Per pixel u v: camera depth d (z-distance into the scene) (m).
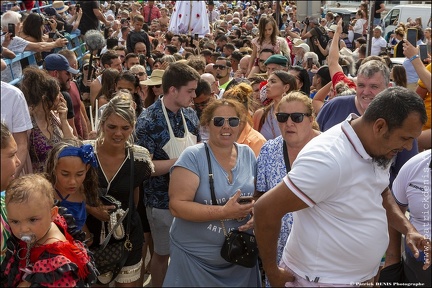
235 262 3.17
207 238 3.24
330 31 12.35
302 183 2.53
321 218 2.65
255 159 3.58
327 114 4.54
